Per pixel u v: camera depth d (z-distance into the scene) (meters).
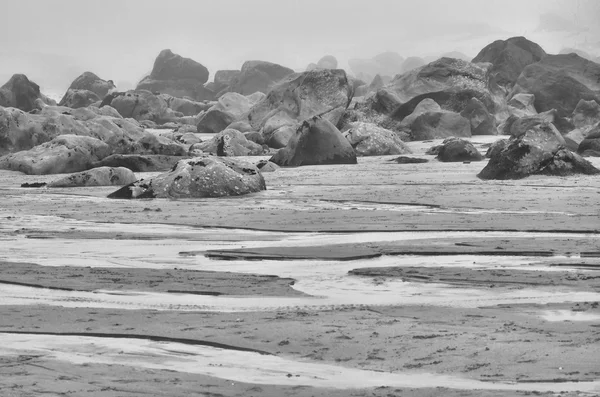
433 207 25.56
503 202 26.41
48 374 8.12
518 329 9.74
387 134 53.16
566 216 22.50
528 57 91.38
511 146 35.12
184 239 19.19
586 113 67.75
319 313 10.88
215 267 15.06
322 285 13.09
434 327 9.95
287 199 28.83
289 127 63.50
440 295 12.14
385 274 13.88
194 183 30.34
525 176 34.72
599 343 9.01
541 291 12.23
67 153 45.22
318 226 21.12
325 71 68.81
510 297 11.86
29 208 26.83
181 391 7.64
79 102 102.81
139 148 50.91
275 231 20.39
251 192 31.02
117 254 16.91
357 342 9.28
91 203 28.36
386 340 9.34
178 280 13.60
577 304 11.14
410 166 43.41
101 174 36.50
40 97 99.06
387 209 25.09
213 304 11.69
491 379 7.91
